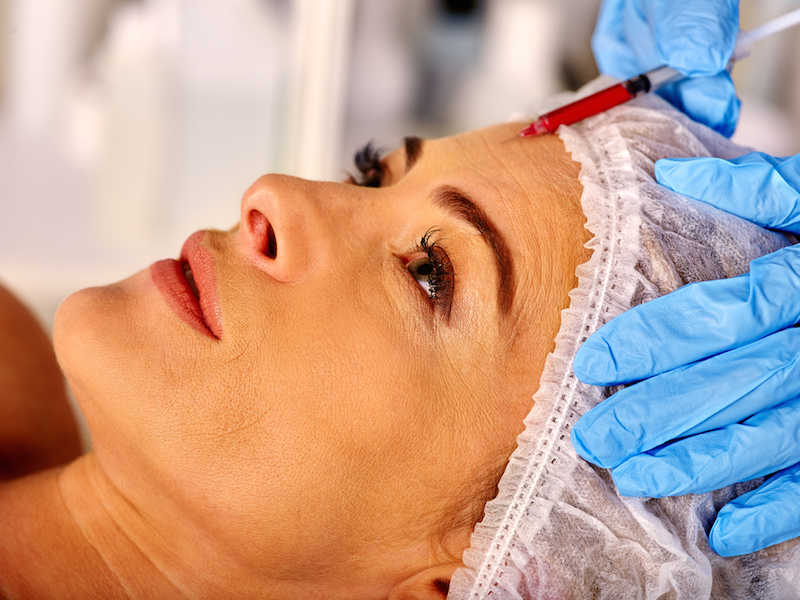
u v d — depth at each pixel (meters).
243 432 0.77
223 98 1.82
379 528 0.81
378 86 1.86
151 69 1.78
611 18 1.33
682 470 0.75
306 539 0.81
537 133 0.95
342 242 0.84
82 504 0.96
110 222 1.86
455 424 0.78
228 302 0.80
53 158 1.80
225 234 0.92
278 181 0.86
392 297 0.80
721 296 0.78
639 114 0.99
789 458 0.79
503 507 0.79
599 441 0.76
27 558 0.95
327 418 0.76
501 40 1.89
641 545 0.77
